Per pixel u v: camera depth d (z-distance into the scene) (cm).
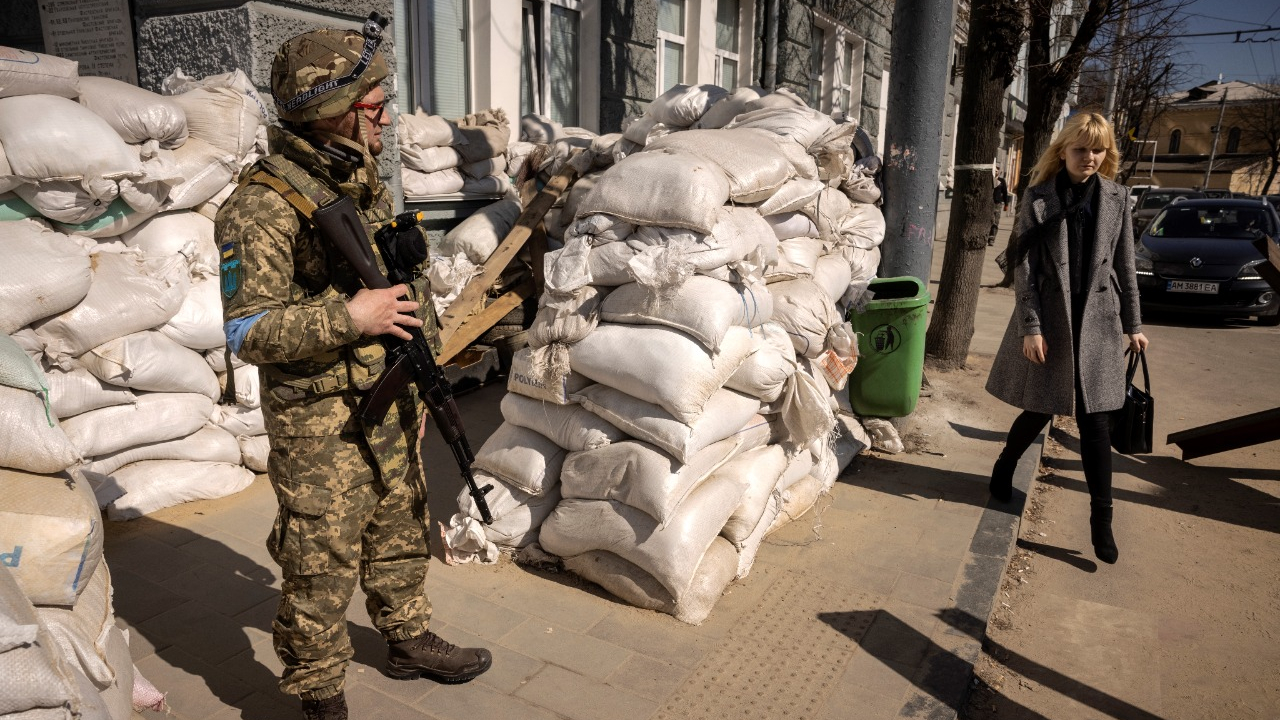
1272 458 525
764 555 344
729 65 1023
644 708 244
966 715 267
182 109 364
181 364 352
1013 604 341
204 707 237
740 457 324
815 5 1148
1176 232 1058
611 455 292
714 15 918
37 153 304
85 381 327
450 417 220
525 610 294
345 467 205
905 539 363
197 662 257
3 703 131
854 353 392
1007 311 1005
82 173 315
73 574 166
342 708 221
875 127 1489
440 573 318
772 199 361
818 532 366
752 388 315
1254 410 627
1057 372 359
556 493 326
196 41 443
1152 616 336
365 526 216
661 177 294
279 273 188
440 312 486
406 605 243
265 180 190
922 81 470
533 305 573
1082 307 355
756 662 269
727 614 297
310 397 199
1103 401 356
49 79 319
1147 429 379
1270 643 317
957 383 626
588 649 272
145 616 280
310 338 183
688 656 270
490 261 472
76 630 165
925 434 503
